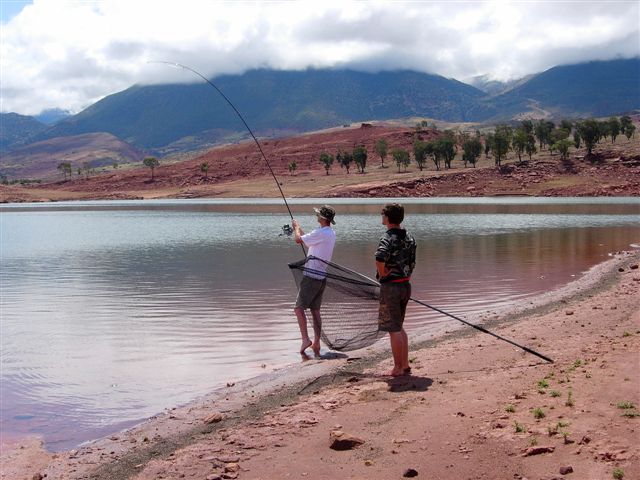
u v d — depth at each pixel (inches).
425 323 506.3
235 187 6284.5
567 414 243.9
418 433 243.6
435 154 6131.9
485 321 498.0
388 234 329.1
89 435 283.1
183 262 1000.9
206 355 421.1
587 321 458.6
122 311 591.2
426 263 899.4
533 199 3944.4
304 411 287.0
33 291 732.7
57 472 239.8
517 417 248.5
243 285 740.0
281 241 1389.0
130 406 321.1
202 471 225.3
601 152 5103.3
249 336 474.0
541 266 848.9
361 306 398.6
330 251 407.5
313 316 410.0
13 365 403.9
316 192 5113.2
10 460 253.8
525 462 207.6
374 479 207.6
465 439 232.4
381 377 341.1
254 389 337.4
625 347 349.7
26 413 312.5
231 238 1485.0
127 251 1211.2
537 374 314.2
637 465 195.3
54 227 2057.1
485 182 4825.3
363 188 4832.7
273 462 228.7
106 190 7628.0
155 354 426.6
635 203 3201.3
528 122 7012.8
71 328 518.9
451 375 331.0
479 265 869.2
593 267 823.7
